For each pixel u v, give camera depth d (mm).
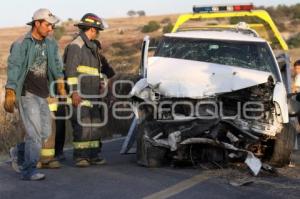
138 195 7145
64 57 9336
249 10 12117
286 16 82875
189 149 8844
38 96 8047
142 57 11219
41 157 9062
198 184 7746
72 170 8914
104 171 8781
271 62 9984
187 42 10398
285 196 7105
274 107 8719
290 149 8961
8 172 8672
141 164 9125
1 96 13039
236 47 10180
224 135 8664
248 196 7090
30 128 8008
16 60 7895
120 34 65875
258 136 8750
